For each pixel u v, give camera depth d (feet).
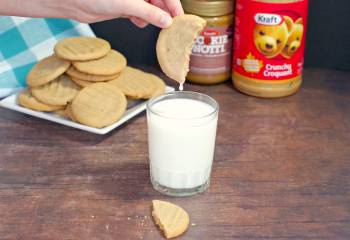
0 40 3.21
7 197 2.39
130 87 2.94
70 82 2.98
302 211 2.33
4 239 2.20
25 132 2.80
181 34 2.43
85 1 2.55
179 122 2.31
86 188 2.45
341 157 2.64
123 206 2.36
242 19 2.99
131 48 3.43
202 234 2.23
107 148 2.70
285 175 2.52
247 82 3.08
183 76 2.45
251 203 2.37
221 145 2.71
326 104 3.05
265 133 2.81
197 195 2.42
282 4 2.88
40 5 2.65
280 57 2.99
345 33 3.28
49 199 2.39
